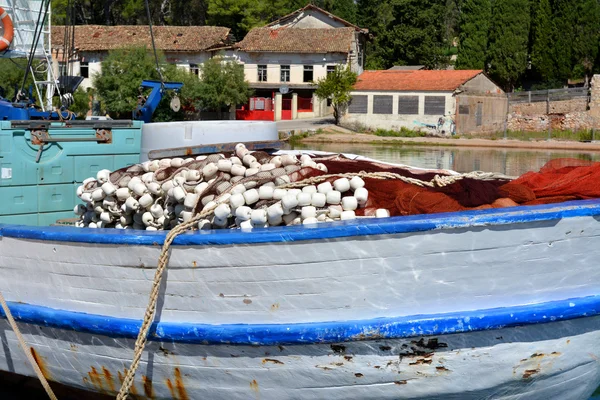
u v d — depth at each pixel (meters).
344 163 5.82
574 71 52.94
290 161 5.44
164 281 4.96
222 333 4.87
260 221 4.90
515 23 53.66
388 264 4.64
